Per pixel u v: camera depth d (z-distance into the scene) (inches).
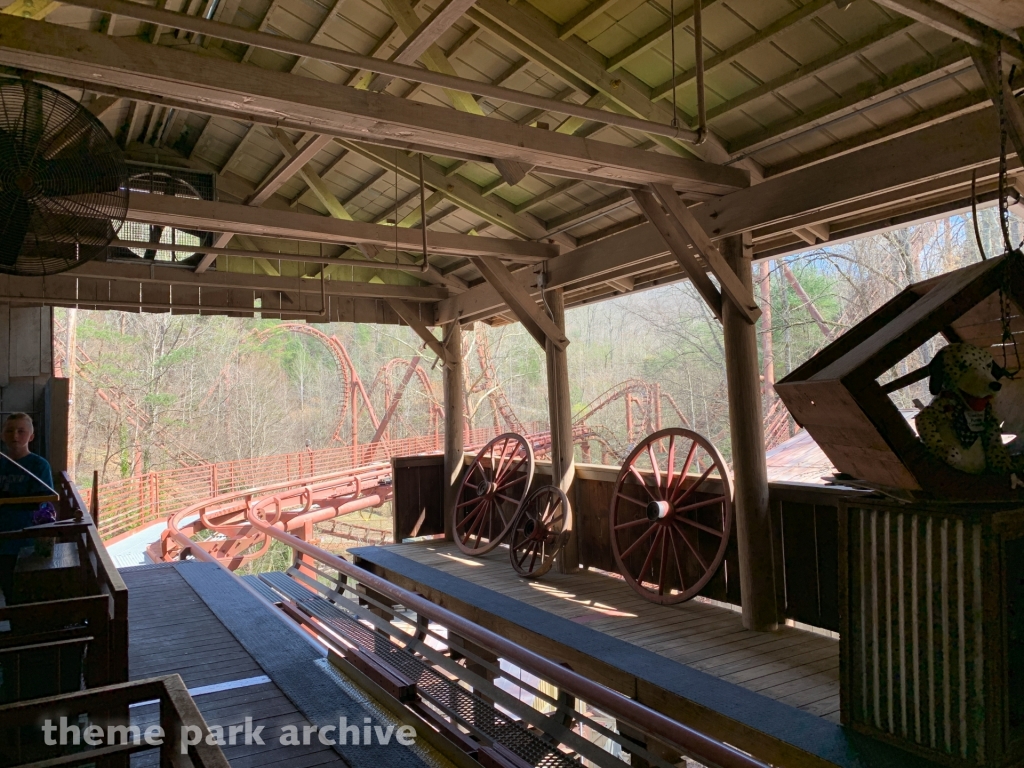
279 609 246.1
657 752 152.7
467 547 305.4
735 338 193.3
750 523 190.5
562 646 181.9
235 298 333.4
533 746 125.6
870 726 123.6
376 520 1098.7
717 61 169.3
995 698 106.2
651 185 185.8
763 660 166.6
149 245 247.3
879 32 148.3
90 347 1000.2
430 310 370.0
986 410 112.9
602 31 174.4
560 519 262.7
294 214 223.0
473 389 1092.5
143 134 293.3
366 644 189.3
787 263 849.5
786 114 179.5
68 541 157.6
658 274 283.7
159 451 1010.1
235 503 546.0
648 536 231.3
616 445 1010.1
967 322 131.9
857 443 117.1
